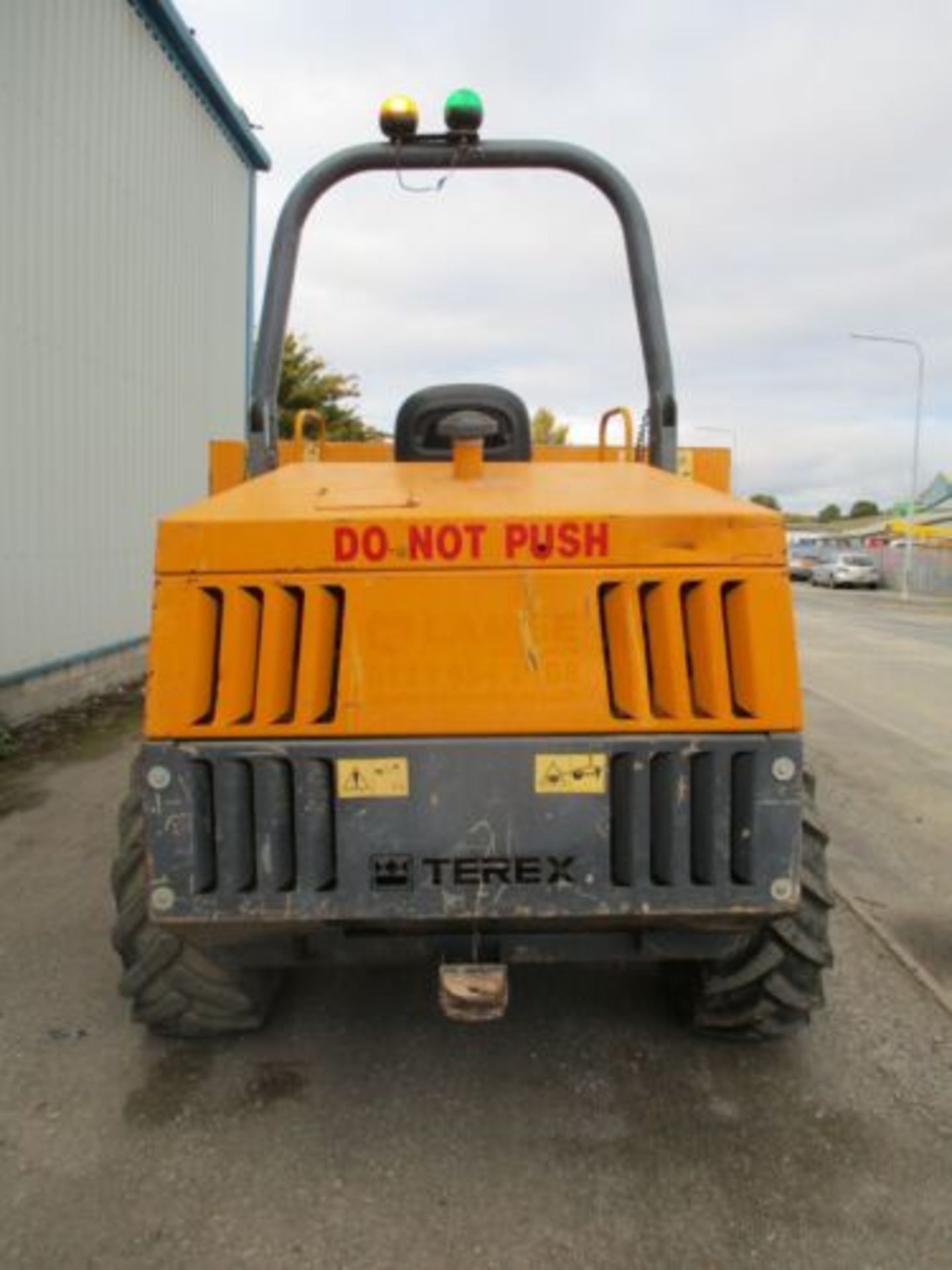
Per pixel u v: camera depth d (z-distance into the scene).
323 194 3.41
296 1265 2.16
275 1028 3.13
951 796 5.93
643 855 2.23
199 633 2.18
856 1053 3.00
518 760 2.19
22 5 7.23
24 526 7.45
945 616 23.00
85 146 8.27
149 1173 2.45
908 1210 2.32
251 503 2.38
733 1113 2.70
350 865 2.21
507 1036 3.09
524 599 2.19
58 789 5.76
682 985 3.08
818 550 46.38
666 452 3.40
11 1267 2.14
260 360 3.33
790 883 2.24
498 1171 2.46
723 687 2.20
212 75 10.77
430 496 2.46
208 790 2.21
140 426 9.51
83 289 8.28
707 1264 2.16
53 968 3.52
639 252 3.44
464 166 3.45
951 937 3.85
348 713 2.18
